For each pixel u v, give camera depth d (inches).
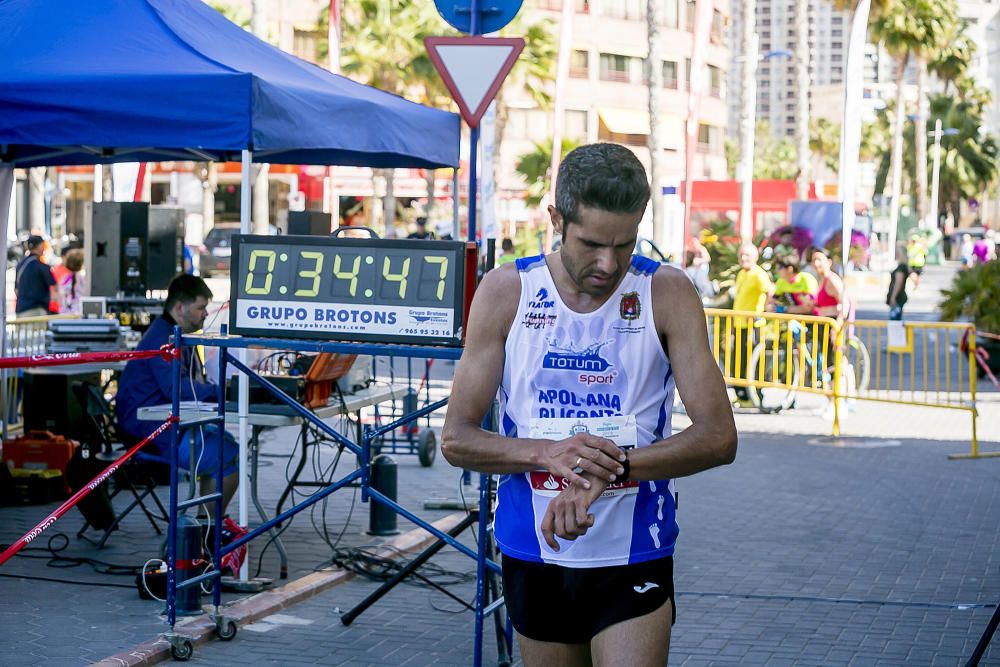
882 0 2233.0
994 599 275.3
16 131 256.2
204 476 279.6
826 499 390.9
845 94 614.2
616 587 125.6
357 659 227.5
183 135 254.1
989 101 3971.5
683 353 125.1
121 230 456.4
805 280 591.5
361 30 1781.5
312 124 278.4
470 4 295.9
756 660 231.8
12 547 162.4
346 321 214.7
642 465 120.2
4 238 367.9
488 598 228.2
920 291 1892.2
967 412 611.8
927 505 382.9
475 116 292.0
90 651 221.6
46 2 292.2
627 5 2529.5
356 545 310.2
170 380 292.2
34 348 420.5
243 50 309.3
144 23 288.8
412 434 445.1
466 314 212.2
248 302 219.0
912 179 3799.2
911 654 235.5
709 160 2817.4
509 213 2123.5
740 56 1173.7
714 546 325.7
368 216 1995.6
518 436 128.0
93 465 298.0
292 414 271.1
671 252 1299.2
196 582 231.8
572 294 126.0
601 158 118.6
